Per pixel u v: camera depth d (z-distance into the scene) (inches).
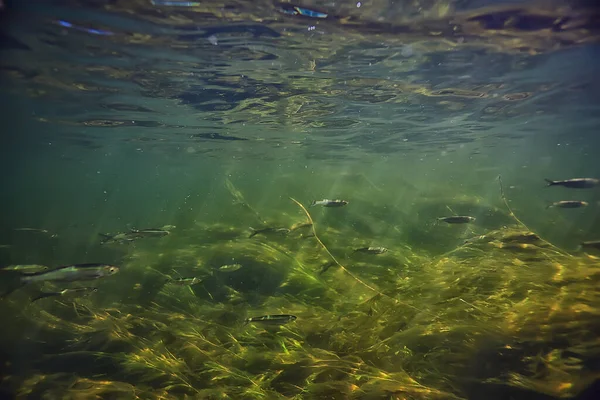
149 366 28.0
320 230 70.7
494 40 41.3
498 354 24.7
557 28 39.1
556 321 26.0
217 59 44.8
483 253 44.3
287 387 25.1
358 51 43.1
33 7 32.9
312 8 34.2
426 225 78.5
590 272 31.8
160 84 53.8
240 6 33.6
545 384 21.9
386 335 28.9
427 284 35.6
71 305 40.2
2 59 44.2
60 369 28.3
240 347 30.4
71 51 42.2
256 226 72.8
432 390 22.9
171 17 35.1
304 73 49.6
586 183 43.7
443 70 49.6
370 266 51.9
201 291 45.1
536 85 57.5
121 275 49.4
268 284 45.3
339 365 26.3
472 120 81.6
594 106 73.2
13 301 40.3
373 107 67.4
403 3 34.1
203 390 25.2
